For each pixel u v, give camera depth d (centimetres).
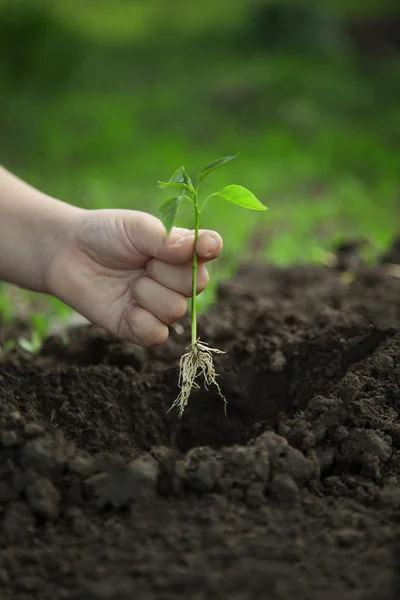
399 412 55
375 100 196
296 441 53
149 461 50
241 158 157
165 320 56
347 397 54
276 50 246
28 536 48
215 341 66
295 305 72
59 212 58
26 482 49
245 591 46
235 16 307
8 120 190
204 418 58
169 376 59
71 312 75
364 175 143
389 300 71
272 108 188
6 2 247
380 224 107
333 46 243
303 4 264
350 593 45
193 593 46
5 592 46
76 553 47
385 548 47
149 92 211
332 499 50
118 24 311
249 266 85
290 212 117
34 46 231
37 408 55
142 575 46
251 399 59
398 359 57
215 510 49
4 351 67
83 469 50
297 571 46
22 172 150
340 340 60
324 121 182
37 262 58
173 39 272
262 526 48
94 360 65
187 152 164
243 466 50
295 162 152
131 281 57
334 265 83
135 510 49
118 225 55
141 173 148
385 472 52
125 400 57
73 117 192
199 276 55
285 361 60
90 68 233
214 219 111
